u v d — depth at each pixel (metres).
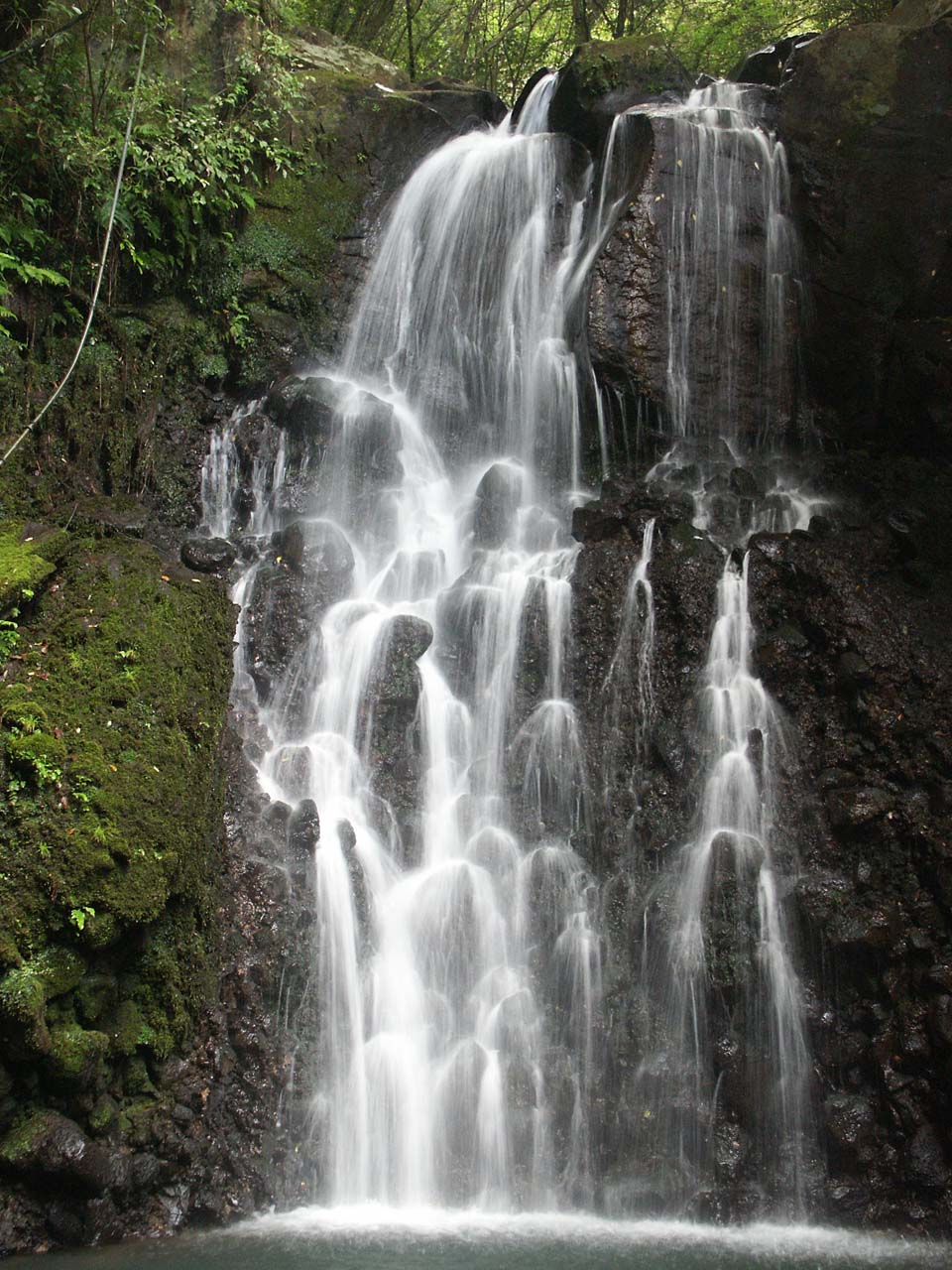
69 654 6.71
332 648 8.20
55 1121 5.77
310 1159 6.45
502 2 19.83
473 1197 6.50
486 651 8.33
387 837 7.59
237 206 11.28
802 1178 6.57
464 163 11.94
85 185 9.75
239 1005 6.57
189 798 6.64
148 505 9.66
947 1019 6.61
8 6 9.64
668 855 7.48
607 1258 5.62
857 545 8.85
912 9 11.95
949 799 7.30
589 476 10.34
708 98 11.82
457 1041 6.89
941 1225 6.34
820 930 7.05
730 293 10.70
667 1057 6.82
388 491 9.93
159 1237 5.92
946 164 10.90
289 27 12.98
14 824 5.96
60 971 5.87
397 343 11.52
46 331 9.59
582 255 11.13
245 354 10.78
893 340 10.73
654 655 8.18
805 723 8.01
